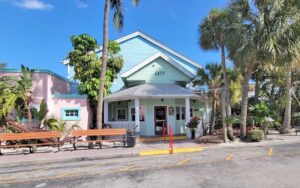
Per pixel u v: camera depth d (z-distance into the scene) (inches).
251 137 742.5
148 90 880.3
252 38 680.4
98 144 725.9
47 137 647.8
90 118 930.7
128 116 978.7
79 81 1004.6
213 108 933.2
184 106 1002.7
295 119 1222.3
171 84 977.5
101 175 404.8
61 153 606.9
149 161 510.0
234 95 915.4
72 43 950.4
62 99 869.8
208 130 975.6
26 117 786.8
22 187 356.8
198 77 953.5
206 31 821.9
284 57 682.2
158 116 962.1
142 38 1183.6
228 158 514.6
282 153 557.0
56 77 910.4
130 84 1028.5
